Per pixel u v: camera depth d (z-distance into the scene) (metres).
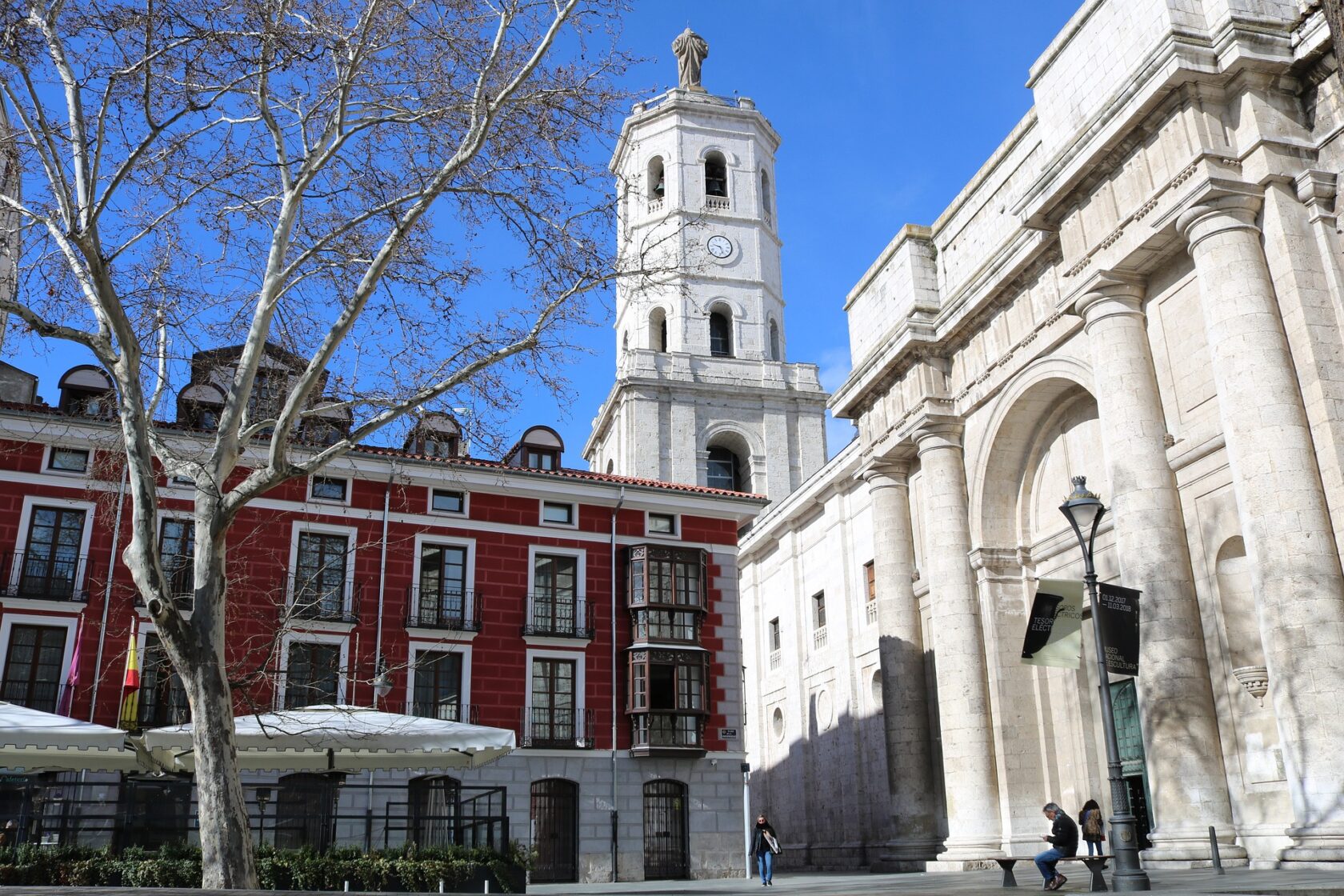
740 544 44.62
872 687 32.84
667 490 31.38
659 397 53.56
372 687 26.70
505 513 29.86
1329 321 16.92
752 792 42.75
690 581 30.75
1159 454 19.58
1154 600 18.78
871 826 31.89
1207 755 17.91
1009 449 25.58
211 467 13.00
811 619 38.38
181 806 19.94
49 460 25.89
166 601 12.13
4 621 24.42
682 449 52.91
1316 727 15.24
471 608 28.64
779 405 55.44
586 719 28.72
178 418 24.98
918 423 27.00
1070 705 24.05
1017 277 24.19
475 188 14.74
